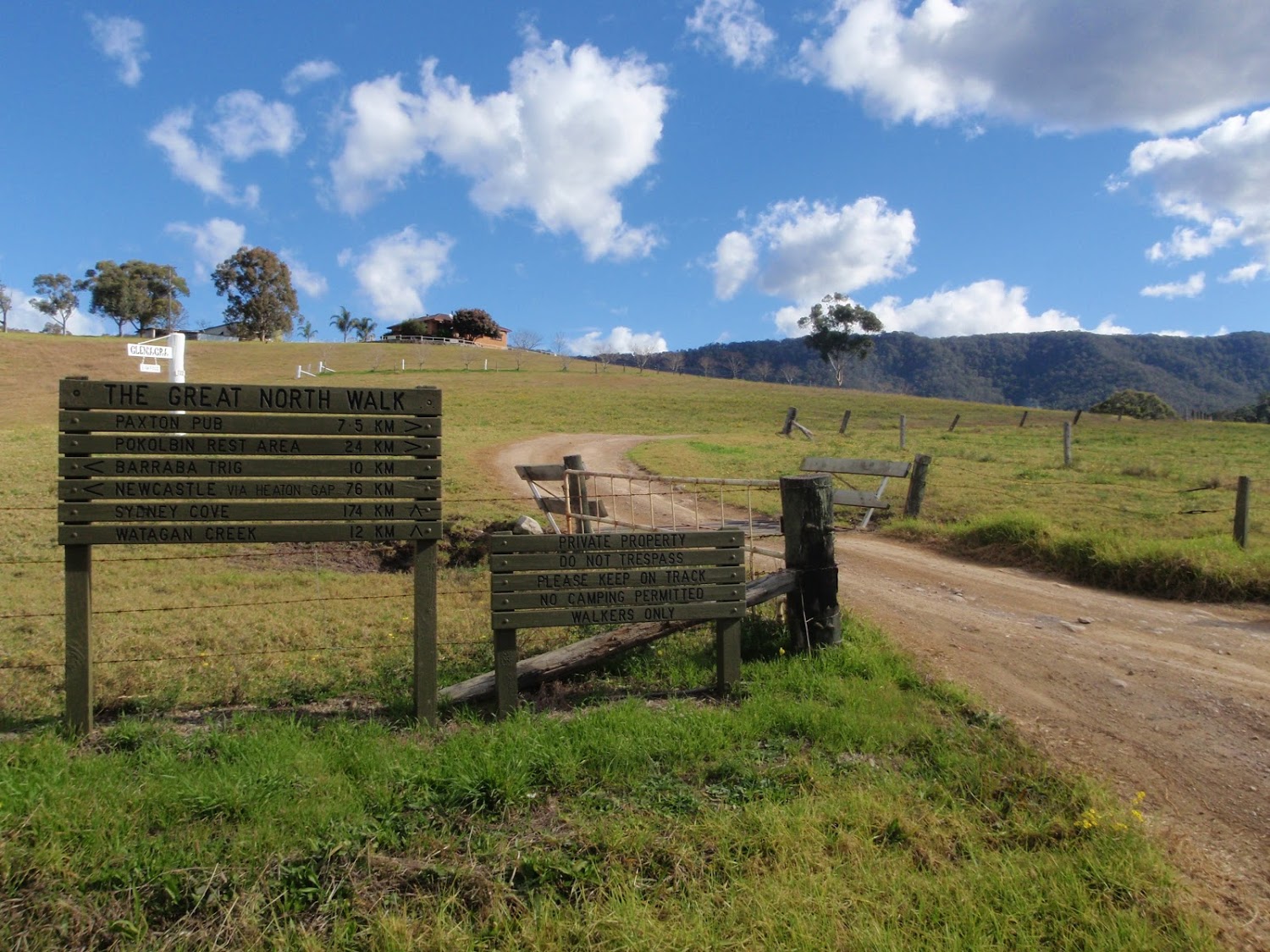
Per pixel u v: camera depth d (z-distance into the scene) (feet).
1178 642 25.36
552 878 12.56
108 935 11.44
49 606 27.84
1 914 11.50
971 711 18.58
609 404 154.20
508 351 325.21
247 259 347.97
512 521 41.32
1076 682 21.30
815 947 11.21
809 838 13.33
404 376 202.28
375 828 13.24
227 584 31.76
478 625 25.13
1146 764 16.78
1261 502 50.98
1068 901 12.05
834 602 21.67
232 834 13.15
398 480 17.63
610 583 18.84
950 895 12.25
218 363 230.07
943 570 35.37
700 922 11.63
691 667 21.03
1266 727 18.80
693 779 15.33
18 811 12.93
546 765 15.15
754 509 50.75
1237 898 12.57
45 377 177.27
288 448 17.34
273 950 11.32
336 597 29.43
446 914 11.84
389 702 18.83
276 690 19.63
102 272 355.36
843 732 16.81
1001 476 62.85
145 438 16.85
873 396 201.57
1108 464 71.77
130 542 16.81
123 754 15.56
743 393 194.49
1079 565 34.65
